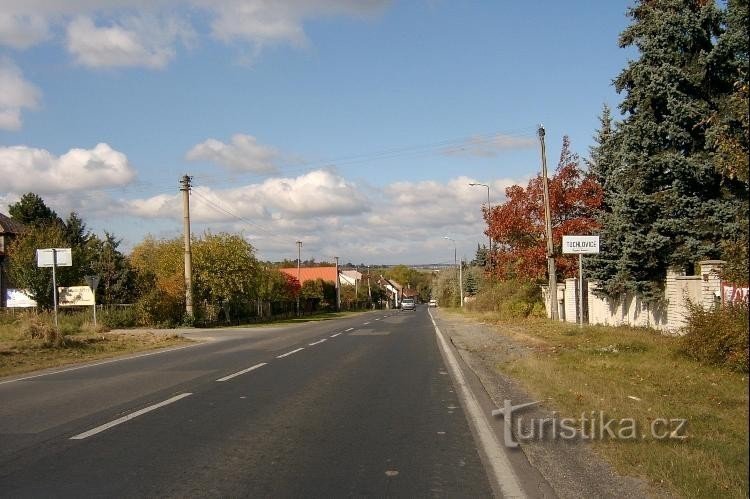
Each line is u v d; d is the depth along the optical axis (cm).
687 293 1747
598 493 572
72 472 655
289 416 937
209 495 582
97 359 1917
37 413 981
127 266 4350
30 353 2006
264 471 656
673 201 1864
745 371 1135
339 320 4912
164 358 1881
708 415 816
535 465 671
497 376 1352
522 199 3262
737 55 1689
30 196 5766
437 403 1042
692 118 1839
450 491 592
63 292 3512
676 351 1396
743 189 1800
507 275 3491
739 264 1067
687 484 560
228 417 930
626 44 2117
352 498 573
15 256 3722
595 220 2975
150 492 591
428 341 2409
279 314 6150
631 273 2047
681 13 1855
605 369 1260
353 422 894
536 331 2353
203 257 4334
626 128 2041
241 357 1841
